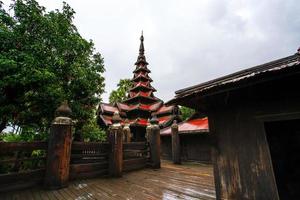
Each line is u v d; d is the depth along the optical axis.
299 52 2.84
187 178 6.56
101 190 4.93
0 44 6.96
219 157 3.77
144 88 25.41
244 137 3.45
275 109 3.11
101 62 11.30
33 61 6.92
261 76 2.60
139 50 30.03
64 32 9.48
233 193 3.47
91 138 11.41
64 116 5.87
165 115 21.08
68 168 5.51
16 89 7.05
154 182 5.90
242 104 3.56
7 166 7.01
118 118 7.52
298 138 3.38
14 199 4.13
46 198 4.24
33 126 8.30
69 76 9.25
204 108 4.16
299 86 2.90
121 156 7.17
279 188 3.36
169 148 15.11
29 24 7.95
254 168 3.26
